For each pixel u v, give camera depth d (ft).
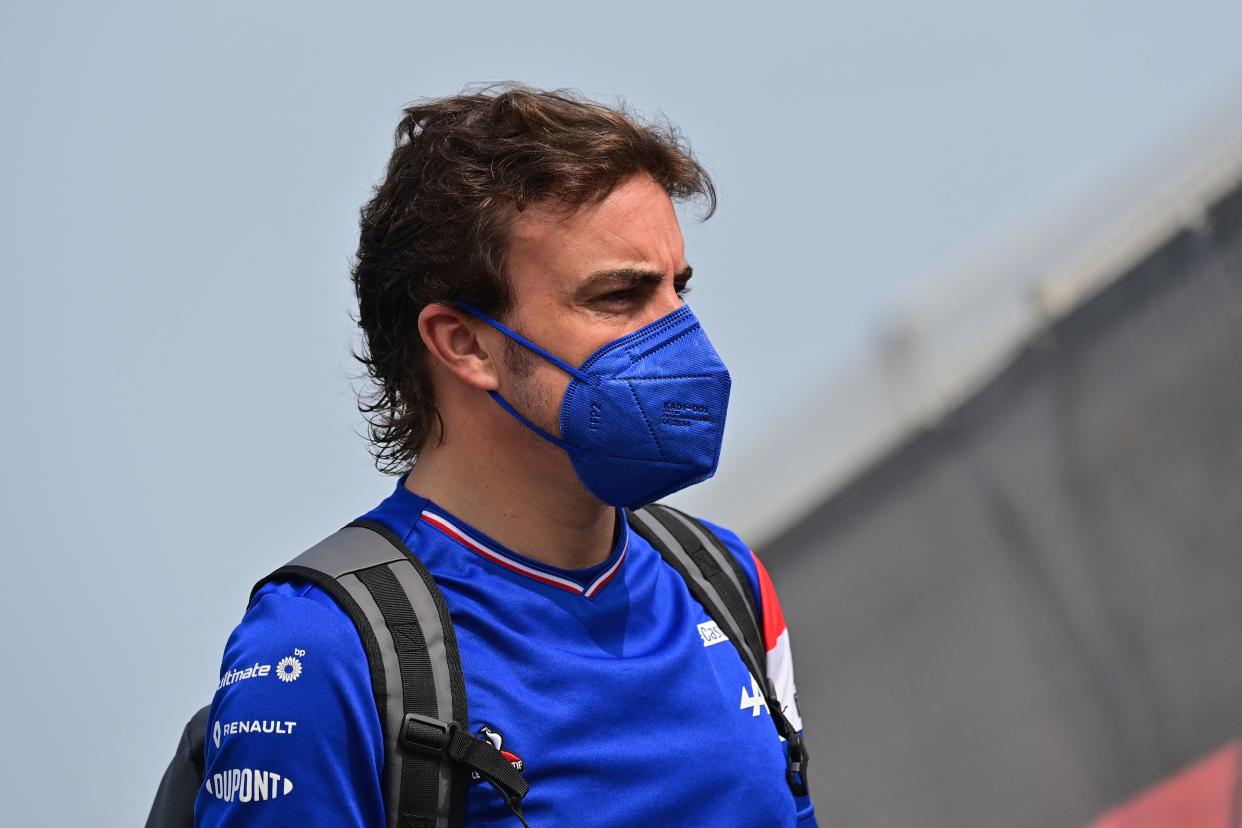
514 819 11.36
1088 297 35.01
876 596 34.88
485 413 12.39
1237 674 34.65
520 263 11.88
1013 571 34.71
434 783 11.11
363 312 13.39
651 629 12.96
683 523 14.61
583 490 12.42
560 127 11.93
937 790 34.42
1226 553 35.09
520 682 11.82
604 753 11.87
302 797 10.93
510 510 12.48
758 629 14.55
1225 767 33.99
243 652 11.53
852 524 34.58
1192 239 34.65
